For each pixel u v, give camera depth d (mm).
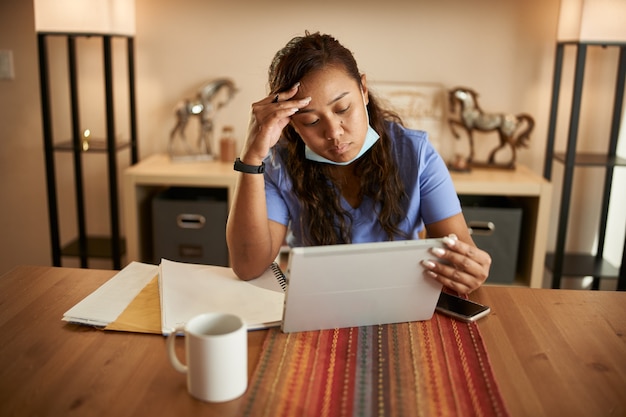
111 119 2572
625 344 1132
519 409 931
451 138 2840
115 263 2713
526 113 2791
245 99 2846
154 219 2604
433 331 1156
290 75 1265
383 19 2732
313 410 911
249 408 912
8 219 2994
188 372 936
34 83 2828
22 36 2773
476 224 2553
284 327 1119
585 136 2779
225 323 983
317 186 1484
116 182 2646
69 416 892
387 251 1084
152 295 1261
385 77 2787
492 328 1179
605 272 2648
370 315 1157
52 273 1394
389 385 978
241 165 1304
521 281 2646
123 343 1091
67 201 2975
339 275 1083
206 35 2785
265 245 1341
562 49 2559
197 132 2910
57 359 1038
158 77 2838
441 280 1149
